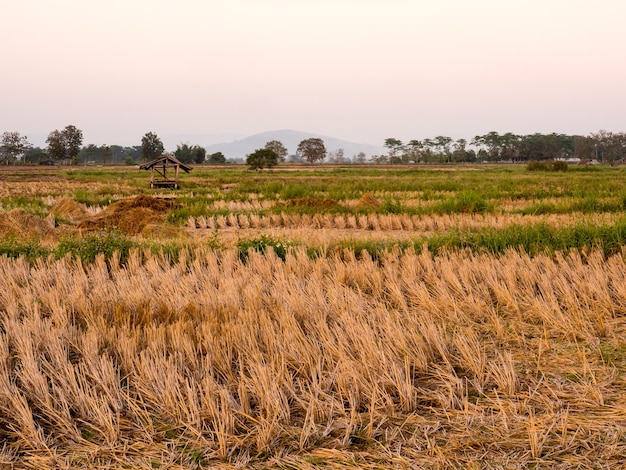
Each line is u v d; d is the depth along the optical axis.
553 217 16.09
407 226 15.88
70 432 4.01
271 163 79.00
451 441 3.77
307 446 3.81
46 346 5.29
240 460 3.67
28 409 4.09
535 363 5.08
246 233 15.12
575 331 5.73
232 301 6.77
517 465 3.49
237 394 4.55
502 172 62.91
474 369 4.82
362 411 4.29
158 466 3.64
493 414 4.13
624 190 24.20
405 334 5.41
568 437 3.77
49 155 141.38
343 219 16.77
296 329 5.46
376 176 54.56
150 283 8.16
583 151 143.50
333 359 5.05
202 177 54.12
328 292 7.14
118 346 5.23
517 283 7.70
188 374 4.66
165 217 17.44
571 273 7.85
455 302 6.78
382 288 7.70
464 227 14.76
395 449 3.74
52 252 10.52
